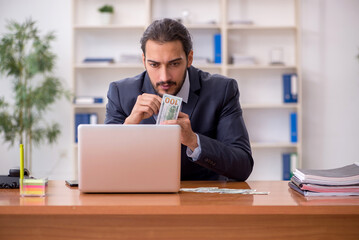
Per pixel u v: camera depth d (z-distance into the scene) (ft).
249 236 5.21
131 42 16.66
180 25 6.63
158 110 6.64
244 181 7.04
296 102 16.06
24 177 6.31
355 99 16.67
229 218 5.20
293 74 16.01
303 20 16.67
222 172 6.70
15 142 16.48
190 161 7.38
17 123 15.25
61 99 16.58
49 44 16.22
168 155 5.70
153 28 6.54
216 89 7.47
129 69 16.72
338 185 5.63
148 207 4.96
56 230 5.20
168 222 5.20
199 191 5.92
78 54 16.65
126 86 7.70
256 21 16.69
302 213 4.99
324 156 16.78
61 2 16.52
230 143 7.20
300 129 15.93
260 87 16.75
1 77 16.37
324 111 16.72
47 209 4.96
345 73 16.67
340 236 5.22
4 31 16.37
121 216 5.19
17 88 14.99
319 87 16.71
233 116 7.42
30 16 16.44
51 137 15.57
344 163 16.76
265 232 5.22
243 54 16.66
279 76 16.71
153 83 6.71
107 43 16.65
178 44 6.49
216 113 7.43
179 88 6.77
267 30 16.66
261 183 6.79
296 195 5.68
